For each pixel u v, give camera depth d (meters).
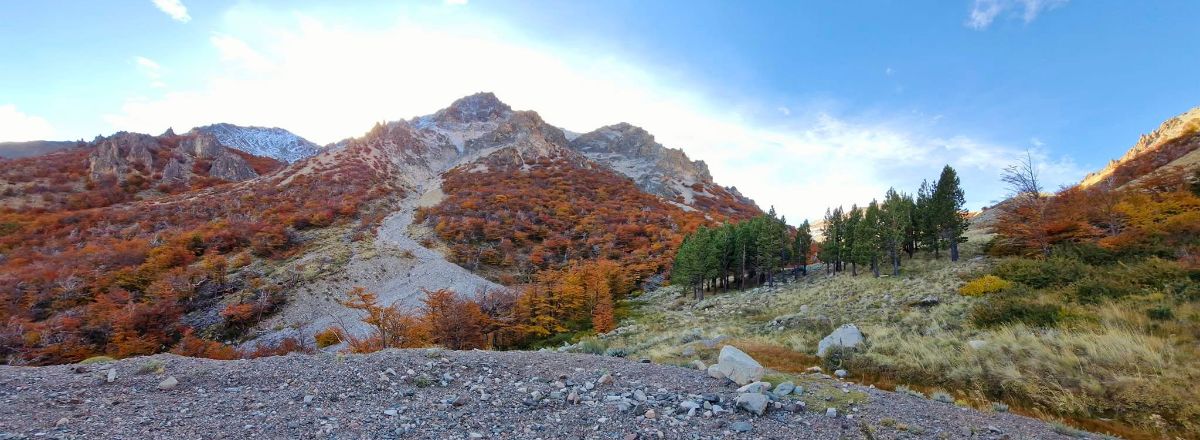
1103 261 22.19
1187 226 21.88
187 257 61.03
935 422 7.94
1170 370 9.87
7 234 74.31
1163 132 81.25
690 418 7.86
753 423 7.69
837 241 43.38
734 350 11.08
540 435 6.95
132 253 60.44
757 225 48.56
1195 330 11.58
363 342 34.59
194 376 9.18
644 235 84.75
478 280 59.88
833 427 7.55
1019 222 29.44
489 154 154.75
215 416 7.17
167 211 85.75
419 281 57.97
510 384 9.76
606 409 8.23
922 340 14.79
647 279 64.50
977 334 14.63
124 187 105.50
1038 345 12.27
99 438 6.04
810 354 15.64
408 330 33.69
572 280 45.00
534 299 41.78
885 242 35.00
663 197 135.38
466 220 84.44
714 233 55.78
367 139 151.00
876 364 13.33
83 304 50.06
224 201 92.38
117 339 41.19
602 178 136.12
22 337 40.47
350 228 80.50
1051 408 9.67
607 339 28.27
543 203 102.56
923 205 40.25
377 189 109.81
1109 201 28.27
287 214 83.19
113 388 8.37
